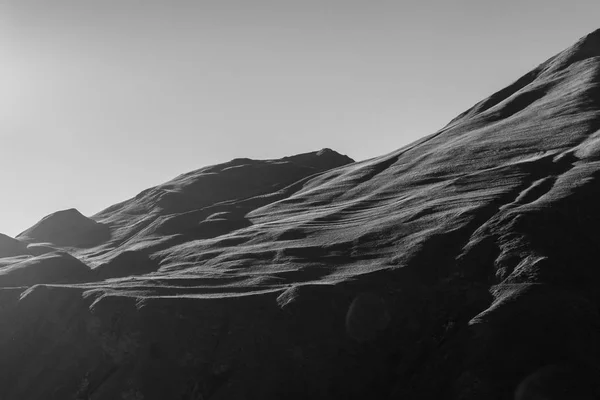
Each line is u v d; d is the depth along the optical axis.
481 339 54.06
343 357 59.66
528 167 87.88
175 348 63.47
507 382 50.47
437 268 66.88
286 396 57.56
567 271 60.88
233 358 61.09
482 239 67.88
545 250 63.34
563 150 92.19
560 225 67.44
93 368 66.44
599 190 72.62
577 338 52.72
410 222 80.25
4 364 70.62
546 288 57.59
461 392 50.94
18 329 73.19
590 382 49.22
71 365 67.69
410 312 62.00
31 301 75.00
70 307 72.69
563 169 84.12
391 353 59.25
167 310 66.12
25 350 71.38
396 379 56.72
